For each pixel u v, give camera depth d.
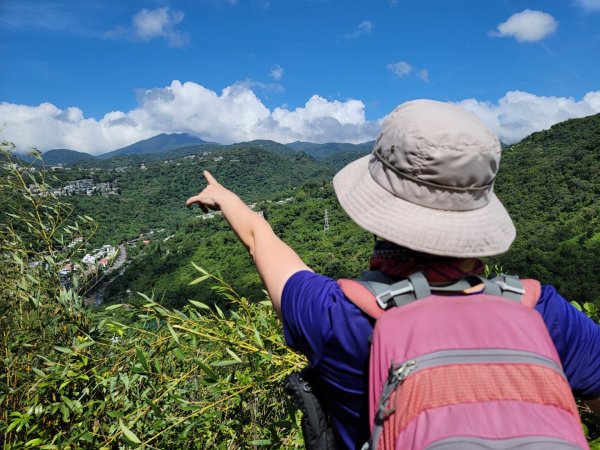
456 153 0.86
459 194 0.88
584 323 0.96
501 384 0.75
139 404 1.98
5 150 2.52
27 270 2.43
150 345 2.09
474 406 0.74
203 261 79.94
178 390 2.02
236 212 1.23
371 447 0.80
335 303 0.93
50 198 2.57
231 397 1.91
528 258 50.56
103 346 2.12
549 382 0.76
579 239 55.50
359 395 0.92
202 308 2.04
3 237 2.45
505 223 0.94
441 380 0.76
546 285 0.97
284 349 2.08
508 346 0.79
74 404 1.89
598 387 0.97
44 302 2.30
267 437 2.00
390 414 0.78
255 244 1.16
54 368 2.04
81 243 2.58
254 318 2.28
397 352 0.80
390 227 0.90
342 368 0.92
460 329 0.80
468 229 0.88
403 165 0.89
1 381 2.17
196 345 2.00
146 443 1.72
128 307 2.10
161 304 2.04
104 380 1.98
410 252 0.92
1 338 2.25
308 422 1.01
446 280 0.91
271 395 2.13
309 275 1.02
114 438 1.84
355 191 0.99
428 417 0.74
